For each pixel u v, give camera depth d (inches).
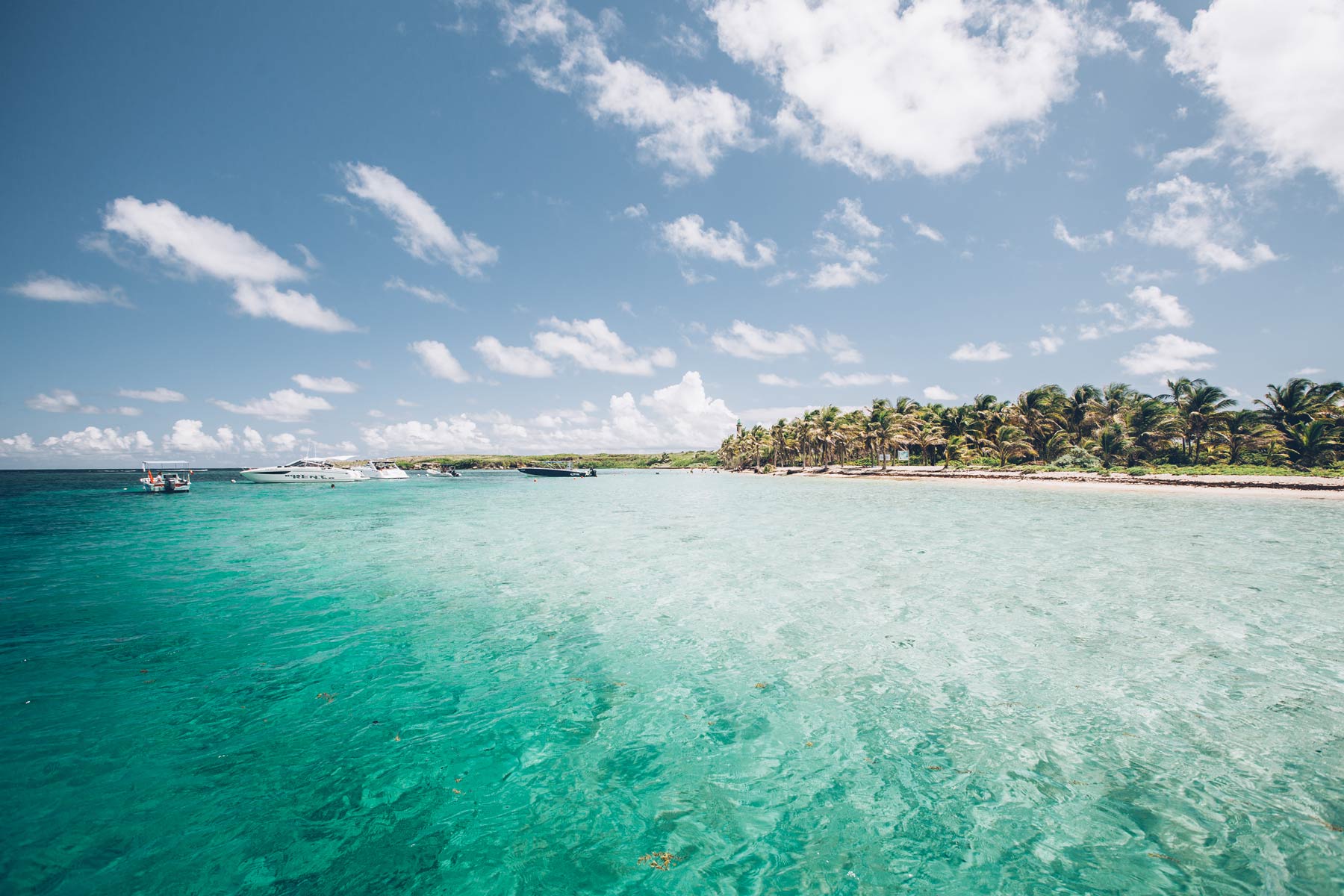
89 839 185.0
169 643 375.2
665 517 1192.2
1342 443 1723.7
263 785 216.4
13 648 364.8
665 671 324.8
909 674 314.5
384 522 1145.4
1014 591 494.3
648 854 180.2
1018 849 179.2
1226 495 1486.2
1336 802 199.6
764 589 511.2
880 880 167.6
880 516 1120.8
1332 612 423.2
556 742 247.8
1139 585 512.4
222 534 954.1
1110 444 2193.7
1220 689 289.7
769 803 204.5
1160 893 160.4
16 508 1552.7
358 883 167.6
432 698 291.7
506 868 174.4
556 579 561.9
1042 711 269.3
